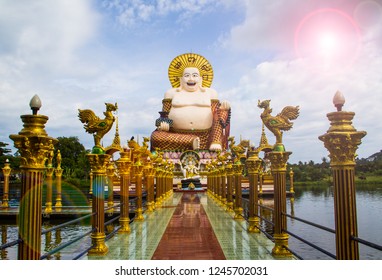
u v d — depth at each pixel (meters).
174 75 52.97
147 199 19.16
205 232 12.41
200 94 49.91
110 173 21.34
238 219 15.65
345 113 5.61
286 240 8.94
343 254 5.39
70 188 45.31
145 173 19.17
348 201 5.43
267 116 9.21
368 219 20.09
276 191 9.08
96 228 9.36
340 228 5.46
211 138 47.72
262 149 12.45
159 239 11.25
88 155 9.40
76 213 23.84
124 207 12.65
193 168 43.47
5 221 24.11
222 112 48.72
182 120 48.34
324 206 29.05
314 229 18.77
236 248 9.84
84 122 9.62
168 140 45.72
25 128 5.55
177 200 27.22
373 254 13.53
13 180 49.84
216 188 26.23
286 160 9.08
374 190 36.41
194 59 53.12
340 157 5.51
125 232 12.43
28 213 5.39
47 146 5.58
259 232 12.17
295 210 26.69
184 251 9.53
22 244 5.39
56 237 18.55
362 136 5.45
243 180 40.62
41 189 5.55
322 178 55.00
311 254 13.95
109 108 9.55
